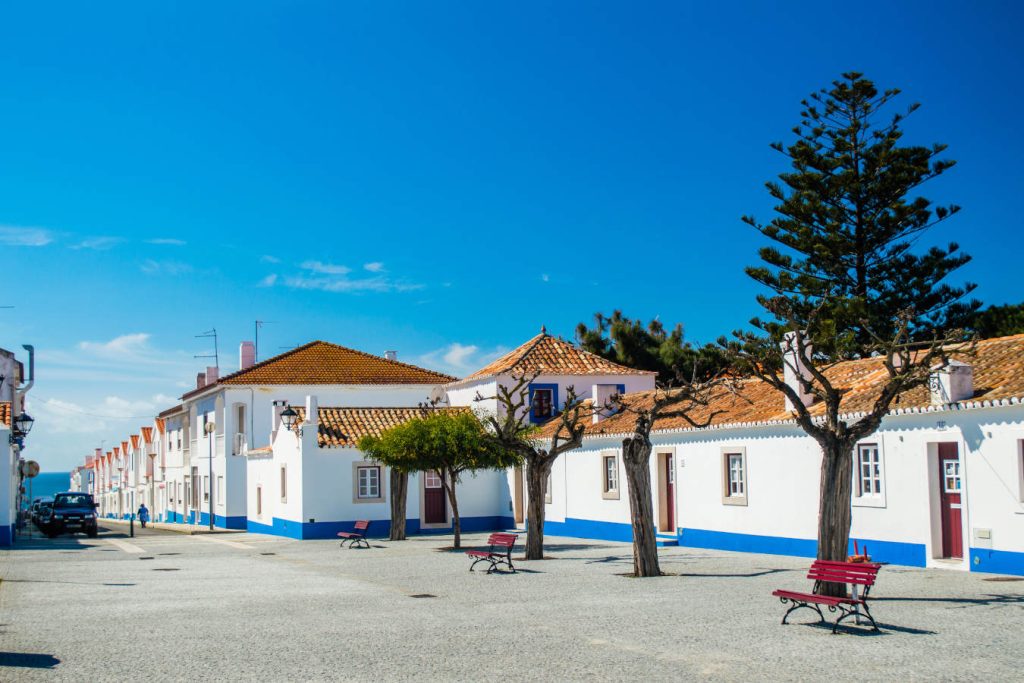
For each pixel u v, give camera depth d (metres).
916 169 37.22
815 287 38.16
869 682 10.09
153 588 19.97
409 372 48.34
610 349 48.03
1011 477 18.12
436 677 10.82
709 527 26.56
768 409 25.19
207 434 48.75
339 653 12.34
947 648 11.70
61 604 17.56
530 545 25.05
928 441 20.03
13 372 45.66
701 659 11.48
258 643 13.18
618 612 15.35
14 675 11.23
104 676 11.14
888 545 20.95
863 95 38.16
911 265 37.94
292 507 35.69
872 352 36.59
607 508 31.23
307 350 49.19
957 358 22.09
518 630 13.85
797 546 23.34
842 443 15.40
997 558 18.36
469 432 28.27
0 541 32.28
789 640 12.50
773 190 39.12
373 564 24.56
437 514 37.00
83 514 40.78
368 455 30.47
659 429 28.47
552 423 36.19
